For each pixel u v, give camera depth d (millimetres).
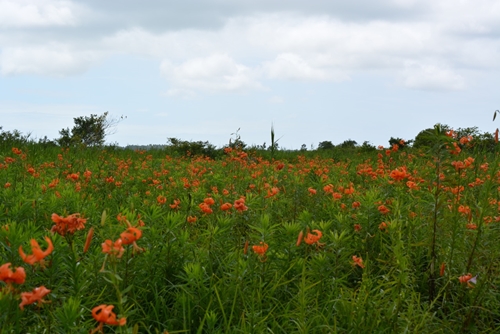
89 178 7371
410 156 10703
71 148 13898
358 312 2975
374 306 3117
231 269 3652
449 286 3838
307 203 6508
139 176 9641
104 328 3047
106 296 3223
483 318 3463
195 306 3230
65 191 5688
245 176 8734
